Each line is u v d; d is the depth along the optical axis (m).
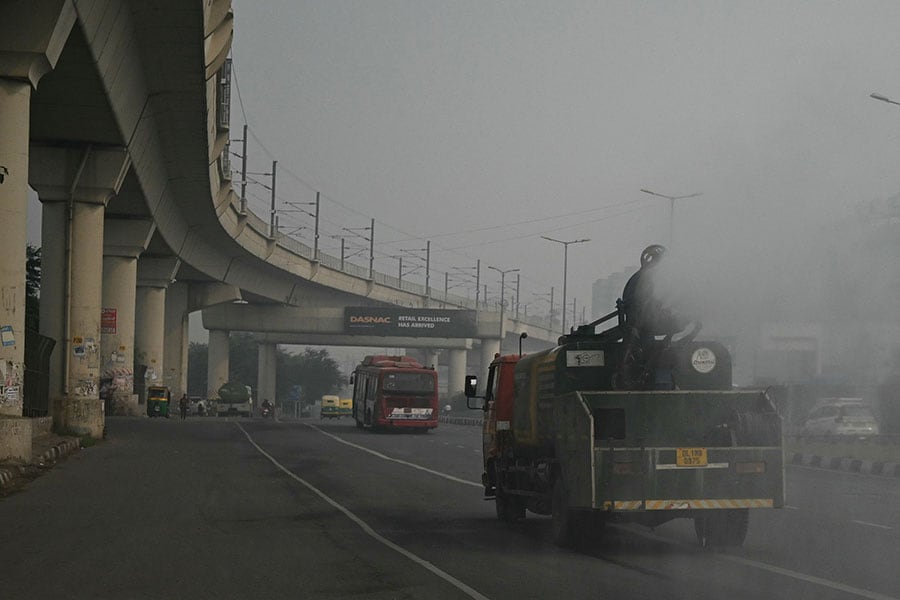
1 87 26.27
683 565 13.27
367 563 13.39
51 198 43.22
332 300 108.44
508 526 17.98
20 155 26.55
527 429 17.47
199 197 58.09
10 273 26.62
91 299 43.53
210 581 11.95
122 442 41.81
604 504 13.80
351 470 30.98
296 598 10.95
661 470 13.91
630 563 13.48
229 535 16.09
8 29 25.64
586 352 16.19
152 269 74.44
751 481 14.01
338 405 107.38
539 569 12.95
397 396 59.38
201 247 75.50
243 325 101.81
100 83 33.12
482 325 105.12
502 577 12.31
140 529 16.77
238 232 73.12
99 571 12.62
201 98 39.00
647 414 14.89
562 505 14.93
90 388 43.34
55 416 41.22
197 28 31.56
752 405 15.02
